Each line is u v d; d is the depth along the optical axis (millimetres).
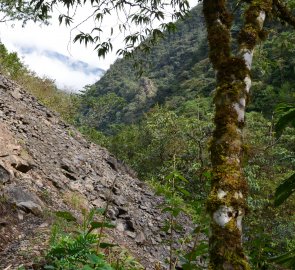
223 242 1728
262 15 2441
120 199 8219
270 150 10305
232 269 1675
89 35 3551
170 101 62500
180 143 15484
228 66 2186
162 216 8359
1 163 5797
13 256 3760
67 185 7230
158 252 6605
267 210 7930
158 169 18500
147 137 25547
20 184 5805
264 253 3070
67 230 4805
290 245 5824
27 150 7488
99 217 6605
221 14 2486
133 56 4070
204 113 16172
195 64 78312
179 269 5867
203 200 2830
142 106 92500
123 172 10664
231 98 2090
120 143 23922
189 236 4277
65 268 3223
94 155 10352
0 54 14922
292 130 12047
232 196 1826
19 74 15188
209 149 2029
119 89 114562
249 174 9352
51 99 16172
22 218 4781
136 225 7281
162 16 3762
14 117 8977
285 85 28219
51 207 5727
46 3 3422
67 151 9242
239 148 1979
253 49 2287
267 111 24609
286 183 1813
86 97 42781
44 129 9695
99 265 2633
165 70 110438
